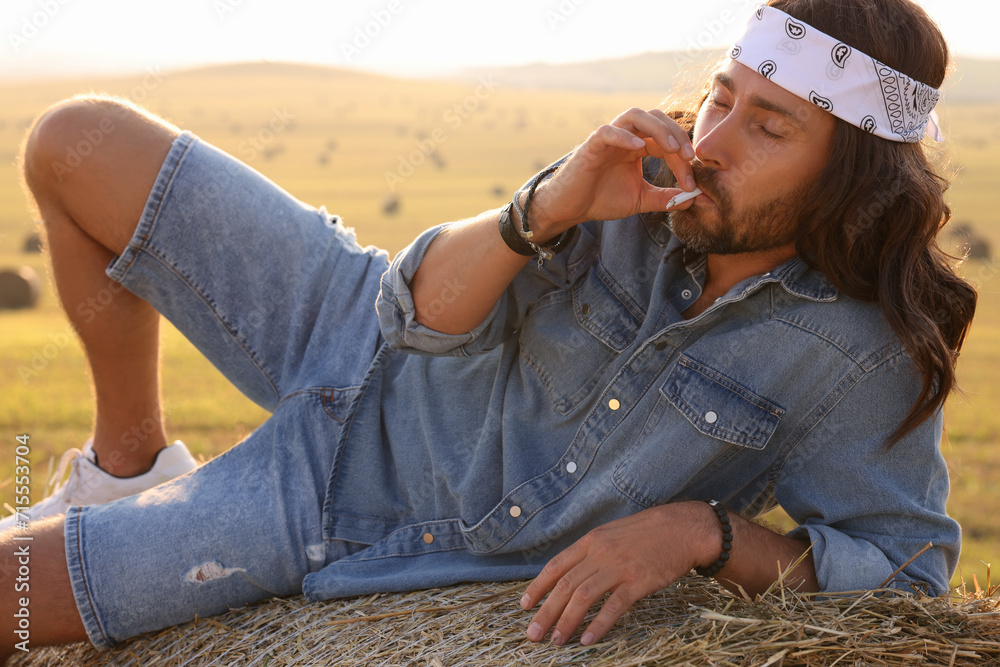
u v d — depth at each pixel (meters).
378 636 1.61
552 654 1.49
